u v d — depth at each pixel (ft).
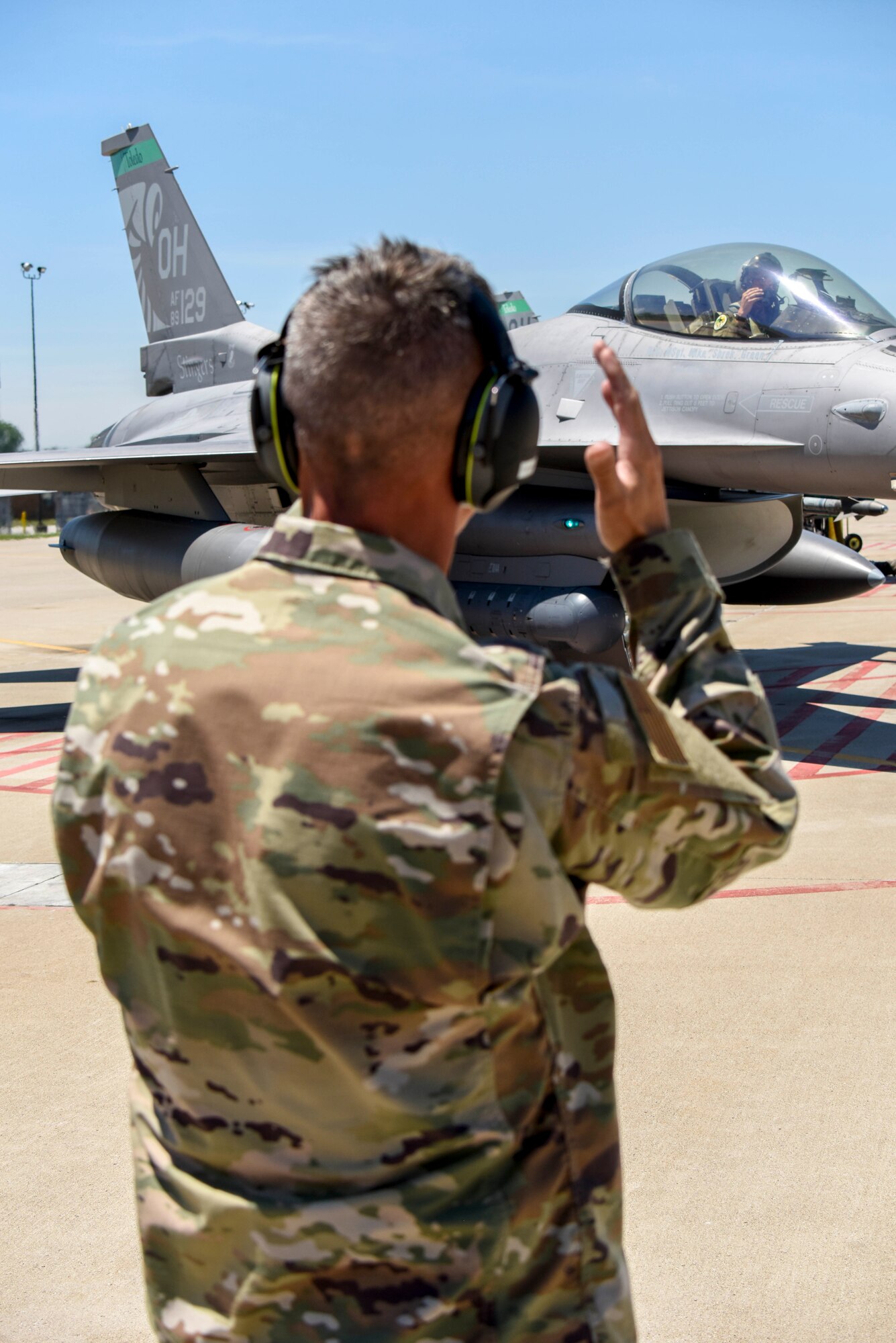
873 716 28.99
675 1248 8.58
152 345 46.62
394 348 3.34
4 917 16.10
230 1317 3.44
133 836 3.40
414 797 3.12
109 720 3.52
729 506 29.22
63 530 39.01
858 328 24.73
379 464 3.43
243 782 3.25
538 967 3.26
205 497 34.04
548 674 3.32
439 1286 3.29
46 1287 8.41
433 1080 3.23
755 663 37.91
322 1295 3.33
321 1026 3.16
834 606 54.60
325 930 3.13
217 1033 3.31
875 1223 8.79
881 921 15.05
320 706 3.20
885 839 18.70
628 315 28.07
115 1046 12.10
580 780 3.27
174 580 32.73
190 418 40.75
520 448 3.62
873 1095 10.66
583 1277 3.59
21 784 24.61
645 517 3.97
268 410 3.82
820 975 13.37
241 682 3.31
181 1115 3.48
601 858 3.46
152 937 3.39
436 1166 3.29
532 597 27.35
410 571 3.43
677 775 3.37
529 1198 3.49
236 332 42.96
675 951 14.26
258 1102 3.32
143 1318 8.08
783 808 3.74
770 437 24.82
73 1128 10.52
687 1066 11.27
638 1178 9.45
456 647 3.28
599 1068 3.74
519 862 3.17
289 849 3.14
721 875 3.70
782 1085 10.86
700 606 3.91
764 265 26.12
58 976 13.96
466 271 3.60
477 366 3.53
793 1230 8.75
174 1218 3.56
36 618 56.03
